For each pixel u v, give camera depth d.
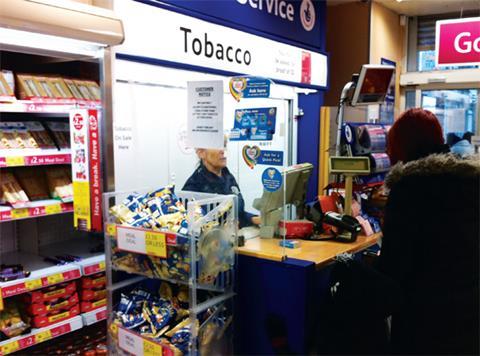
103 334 2.63
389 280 1.67
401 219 1.68
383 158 2.88
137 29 2.75
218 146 2.03
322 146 4.79
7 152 2.16
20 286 2.14
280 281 2.03
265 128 2.07
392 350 1.77
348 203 2.54
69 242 2.76
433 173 1.66
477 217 1.67
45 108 2.23
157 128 2.94
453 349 1.66
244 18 3.68
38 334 2.25
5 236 2.60
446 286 1.66
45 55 2.33
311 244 2.33
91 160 2.25
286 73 4.21
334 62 5.98
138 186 2.83
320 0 4.73
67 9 2.07
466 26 4.53
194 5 3.19
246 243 2.28
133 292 2.11
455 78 6.19
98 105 2.46
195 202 1.80
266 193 2.25
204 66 3.27
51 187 2.40
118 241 1.94
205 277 1.85
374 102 3.53
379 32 5.93
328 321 1.83
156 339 1.86
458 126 6.49
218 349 2.00
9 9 1.86
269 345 2.08
